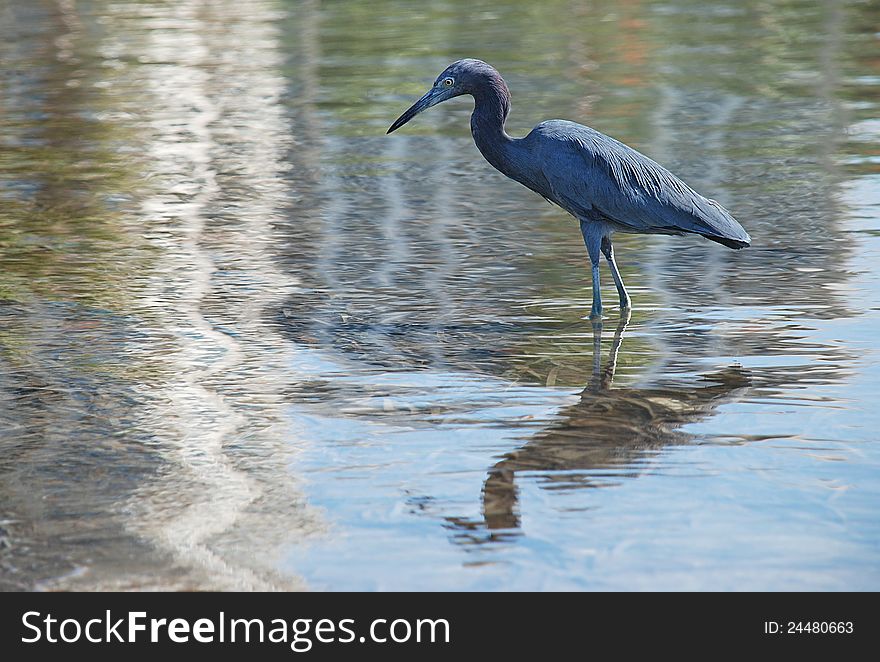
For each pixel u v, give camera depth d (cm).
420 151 1955
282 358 1035
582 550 689
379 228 1495
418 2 3825
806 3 3681
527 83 2469
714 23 3312
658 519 721
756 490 758
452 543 701
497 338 1086
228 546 702
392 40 3077
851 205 1544
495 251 1388
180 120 2217
